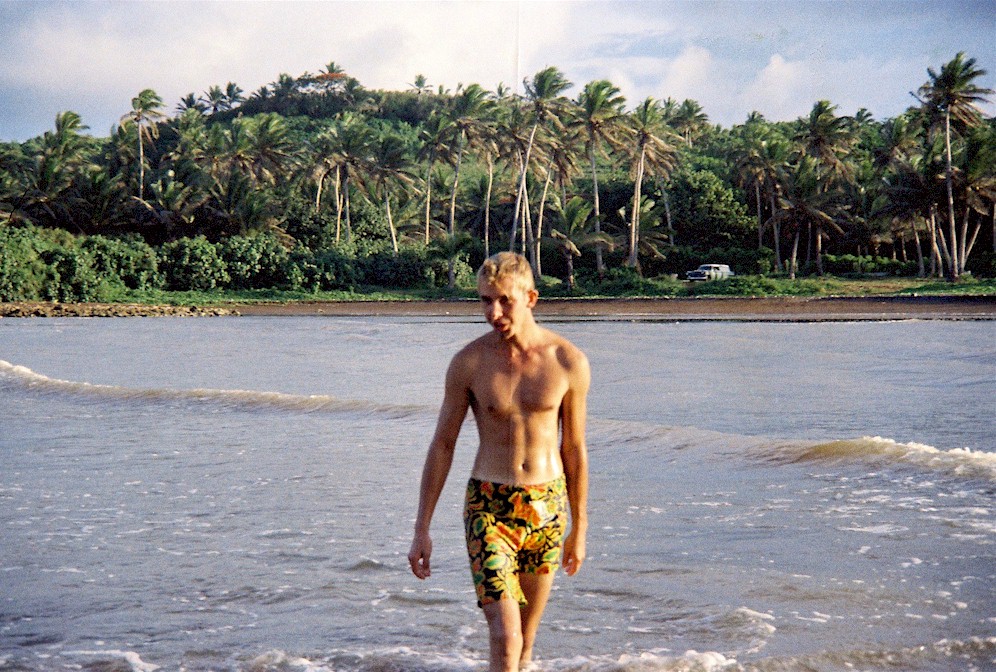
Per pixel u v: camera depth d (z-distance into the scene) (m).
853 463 7.58
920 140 77.81
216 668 3.73
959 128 64.81
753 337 31.55
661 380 17.08
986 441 9.45
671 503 6.50
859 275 70.06
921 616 4.08
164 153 86.31
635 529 5.78
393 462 8.29
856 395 14.25
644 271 76.00
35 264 60.59
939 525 5.61
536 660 3.71
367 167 74.88
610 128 69.81
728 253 73.38
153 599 4.59
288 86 143.25
